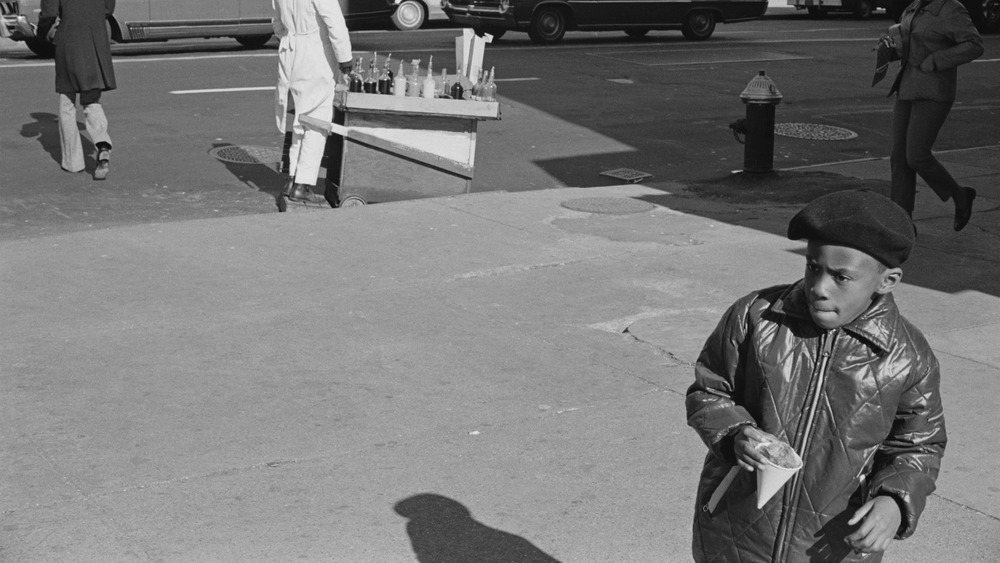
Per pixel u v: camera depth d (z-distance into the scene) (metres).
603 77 17.61
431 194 9.45
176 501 4.19
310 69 9.16
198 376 5.38
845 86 17.48
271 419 4.93
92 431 4.76
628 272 7.31
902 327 2.52
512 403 5.17
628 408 5.14
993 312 6.60
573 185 10.95
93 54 10.24
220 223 8.33
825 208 2.40
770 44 22.62
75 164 10.66
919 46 8.01
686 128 13.91
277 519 4.08
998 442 4.80
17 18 17.69
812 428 2.51
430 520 4.10
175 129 12.70
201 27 18.64
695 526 2.78
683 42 22.61
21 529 3.96
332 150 9.50
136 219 9.19
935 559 3.88
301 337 5.95
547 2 21.41
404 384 5.36
